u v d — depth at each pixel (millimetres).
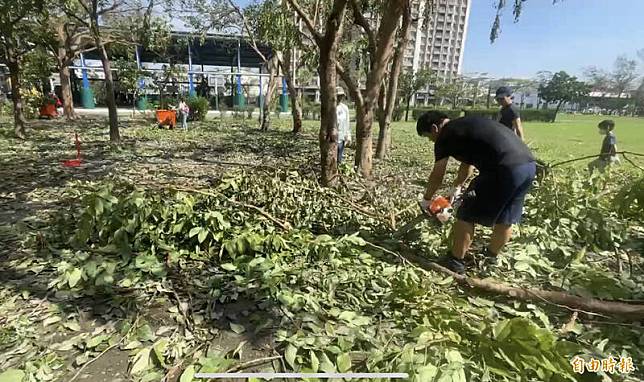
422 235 3725
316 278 2957
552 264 3328
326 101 5125
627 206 4160
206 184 6035
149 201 3496
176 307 2639
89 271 2793
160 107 22375
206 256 3338
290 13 11680
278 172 4938
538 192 4266
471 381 1859
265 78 35750
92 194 3350
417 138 15594
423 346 2029
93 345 2209
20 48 12125
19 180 6270
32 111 19297
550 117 39312
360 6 8695
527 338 1957
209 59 39250
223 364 2033
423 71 29797
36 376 1969
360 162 6824
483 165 2908
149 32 13477
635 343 2326
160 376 2020
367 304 2672
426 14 9195
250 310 2619
